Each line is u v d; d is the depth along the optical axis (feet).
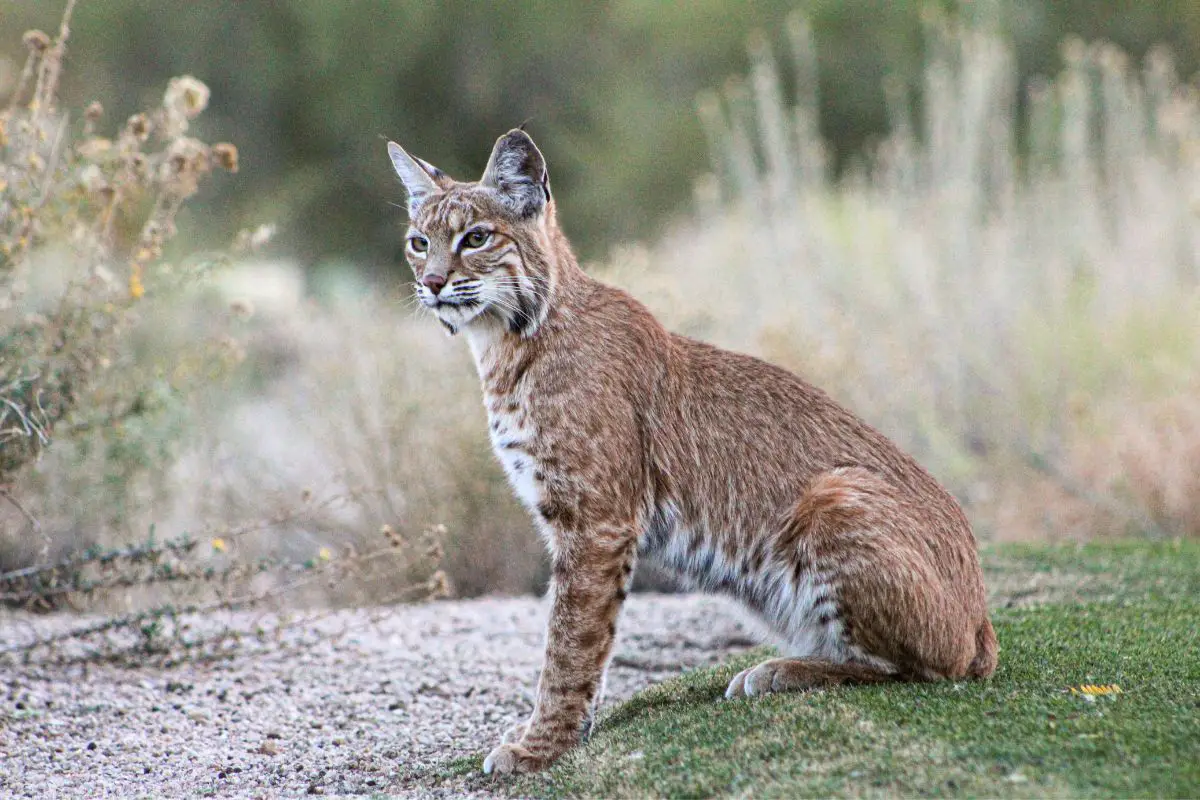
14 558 38.09
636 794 21.56
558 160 135.23
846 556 24.80
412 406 44.21
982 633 26.20
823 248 63.72
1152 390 52.70
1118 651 27.20
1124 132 63.72
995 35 83.05
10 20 129.80
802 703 23.67
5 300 33.71
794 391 27.71
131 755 27.04
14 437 32.78
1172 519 45.78
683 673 30.99
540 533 27.43
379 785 25.16
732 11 128.88
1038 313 59.00
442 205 27.68
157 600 38.70
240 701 30.48
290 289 77.82
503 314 27.20
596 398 26.40
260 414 54.60
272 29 135.85
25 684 30.91
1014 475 51.57
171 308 52.13
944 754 20.80
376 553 34.19
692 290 59.31
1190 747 20.54
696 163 124.06
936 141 62.64
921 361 56.03
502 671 32.65
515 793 23.66
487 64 137.18
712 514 26.86
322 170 131.54
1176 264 59.06
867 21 123.54
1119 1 117.19
